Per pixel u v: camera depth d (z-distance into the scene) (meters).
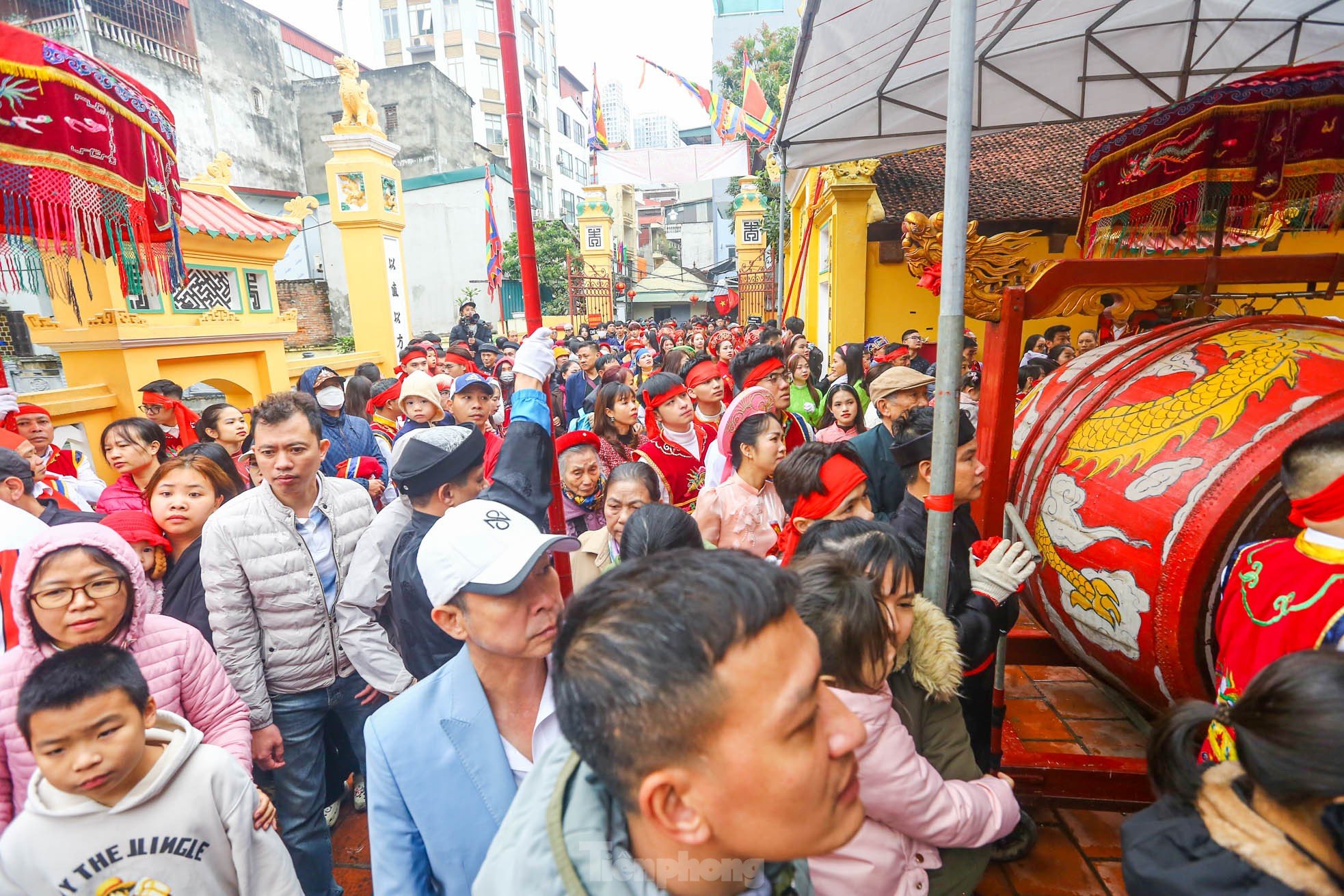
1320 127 2.37
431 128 24.11
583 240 23.31
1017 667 3.68
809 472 2.19
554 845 0.73
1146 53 3.56
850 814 0.69
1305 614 1.43
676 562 0.71
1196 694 1.98
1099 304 2.26
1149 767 1.15
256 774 2.37
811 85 3.59
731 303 24.95
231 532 2.26
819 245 11.23
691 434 4.10
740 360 4.30
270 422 2.29
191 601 2.41
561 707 0.71
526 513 1.87
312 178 22.66
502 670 1.32
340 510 2.53
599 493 3.32
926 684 1.51
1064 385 2.57
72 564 1.64
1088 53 3.62
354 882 2.62
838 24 2.87
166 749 1.50
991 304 2.18
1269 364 1.99
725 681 0.62
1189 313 2.76
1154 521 1.94
